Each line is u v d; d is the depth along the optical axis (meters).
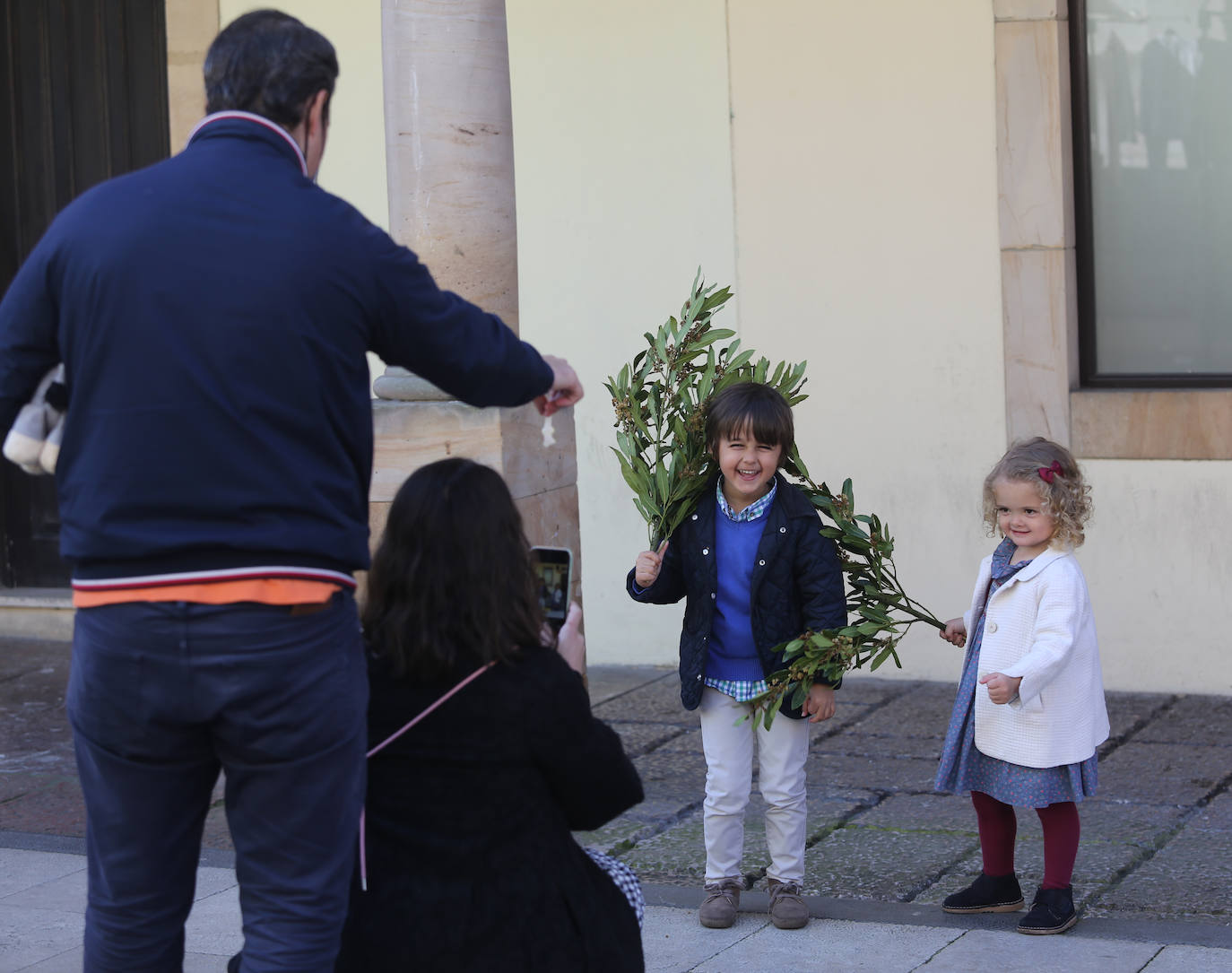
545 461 4.92
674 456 3.94
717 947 3.76
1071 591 3.71
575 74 6.83
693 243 6.73
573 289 6.95
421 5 4.69
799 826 3.91
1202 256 6.21
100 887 2.23
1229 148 6.13
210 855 4.68
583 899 2.34
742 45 6.54
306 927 2.15
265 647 2.04
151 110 7.86
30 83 8.05
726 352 4.12
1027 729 3.72
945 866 4.32
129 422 2.03
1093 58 6.24
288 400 2.05
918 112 6.29
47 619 7.98
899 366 6.43
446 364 2.23
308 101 2.24
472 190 4.75
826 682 3.83
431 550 2.33
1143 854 4.35
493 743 2.31
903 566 6.50
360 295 2.12
